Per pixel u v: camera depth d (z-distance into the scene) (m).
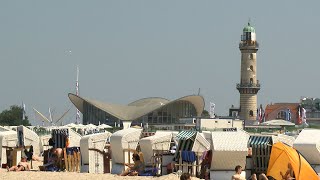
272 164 63.81
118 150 79.31
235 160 69.00
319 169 66.12
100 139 82.12
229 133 69.50
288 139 71.62
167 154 74.94
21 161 86.44
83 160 82.50
